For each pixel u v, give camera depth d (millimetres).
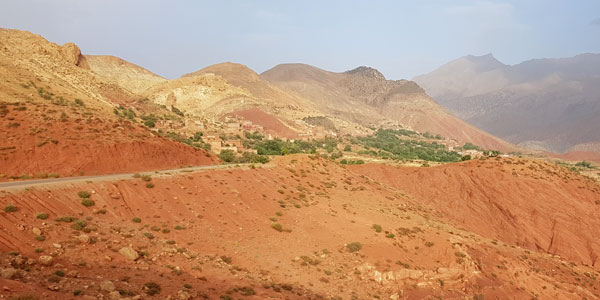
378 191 85375
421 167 118438
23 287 19875
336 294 37219
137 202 41719
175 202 45312
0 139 52688
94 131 63656
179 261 32969
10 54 137000
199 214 45062
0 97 79250
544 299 52531
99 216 36156
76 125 63219
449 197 100375
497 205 93312
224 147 132125
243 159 108938
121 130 68750
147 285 25797
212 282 30906
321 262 43844
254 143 174875
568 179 99125
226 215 47750
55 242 28422
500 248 64938
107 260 28609
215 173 58656
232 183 57344
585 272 67312
